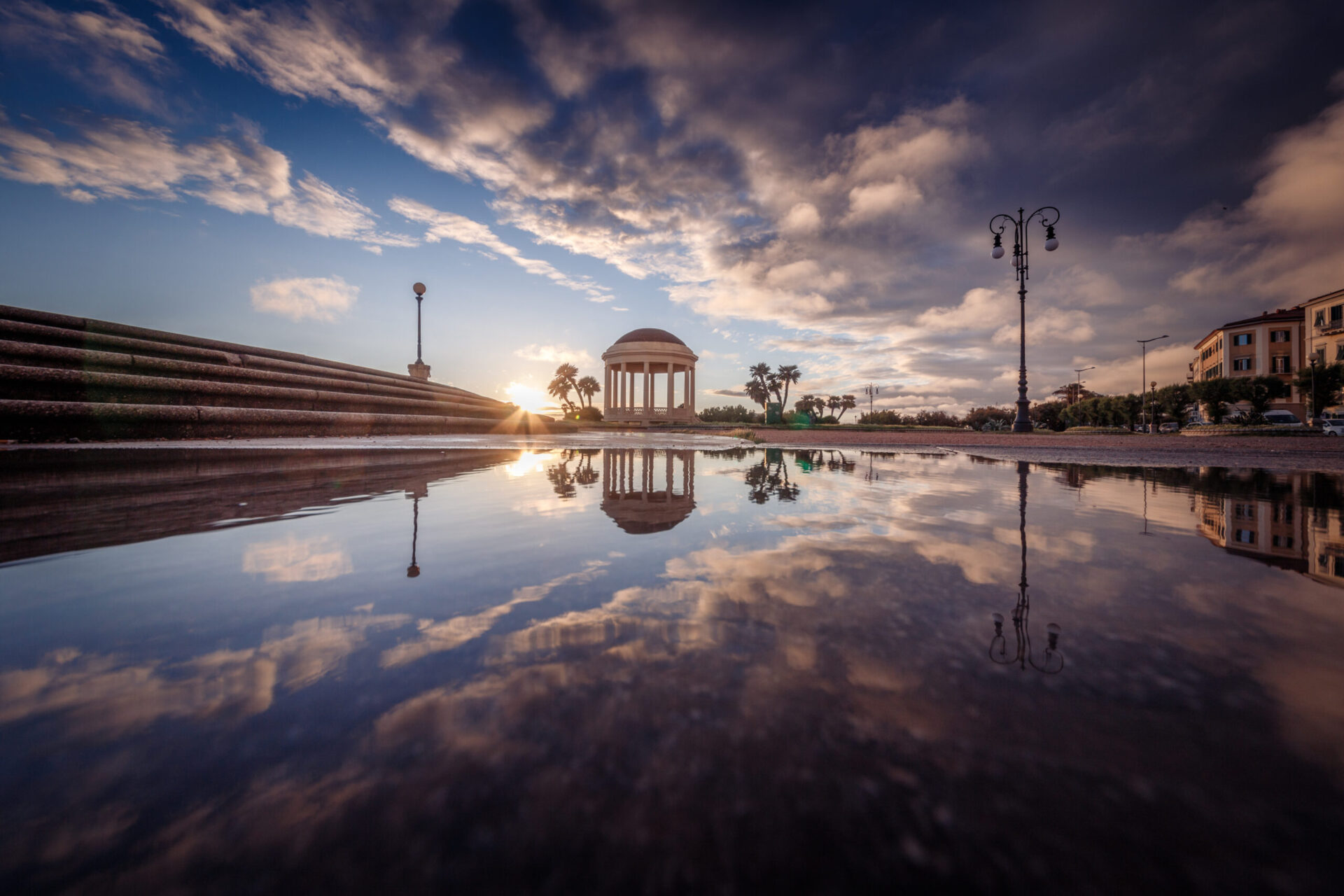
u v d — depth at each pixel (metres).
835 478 5.34
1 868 0.57
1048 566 1.90
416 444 11.53
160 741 0.82
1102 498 3.79
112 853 0.59
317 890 0.55
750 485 4.73
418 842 0.62
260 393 13.97
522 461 7.45
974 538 2.41
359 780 0.73
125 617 1.40
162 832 0.63
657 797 0.70
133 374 12.29
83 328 13.04
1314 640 1.21
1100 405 42.28
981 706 0.91
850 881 0.56
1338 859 0.58
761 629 1.29
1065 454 10.05
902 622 1.34
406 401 19.14
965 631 1.28
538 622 1.36
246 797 0.69
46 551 2.16
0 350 10.20
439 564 1.95
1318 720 0.85
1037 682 1.00
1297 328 48.53
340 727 0.86
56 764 0.76
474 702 0.94
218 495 3.94
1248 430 18.62
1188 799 0.68
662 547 2.22
